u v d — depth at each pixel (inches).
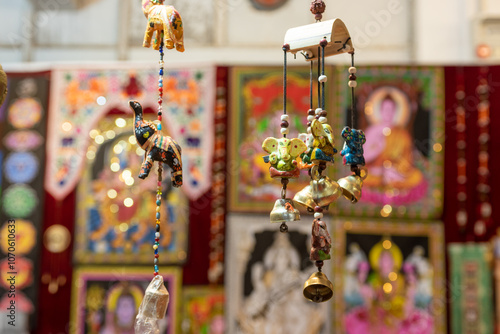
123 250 129.6
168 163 64.8
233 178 130.5
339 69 132.0
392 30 142.0
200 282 127.8
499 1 140.5
